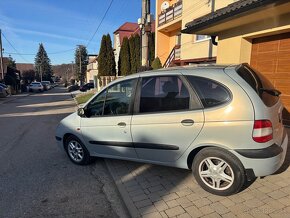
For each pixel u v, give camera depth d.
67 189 4.00
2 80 34.75
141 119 3.88
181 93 3.58
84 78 73.62
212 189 3.45
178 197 3.46
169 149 3.70
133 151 4.10
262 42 7.22
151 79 3.90
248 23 6.98
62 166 4.98
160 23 20.88
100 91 4.54
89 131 4.60
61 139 5.18
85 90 36.97
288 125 6.63
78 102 19.03
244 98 3.14
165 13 19.66
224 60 8.22
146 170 4.42
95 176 4.47
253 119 3.07
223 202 3.26
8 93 29.72
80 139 4.80
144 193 3.63
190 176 4.07
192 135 3.45
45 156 5.65
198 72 3.52
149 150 3.90
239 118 3.13
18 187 4.09
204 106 3.38
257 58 7.43
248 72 3.55
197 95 3.45
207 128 3.32
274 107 3.37
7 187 4.10
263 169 3.11
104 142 4.41
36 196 3.79
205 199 3.36
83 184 4.17
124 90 4.18
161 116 3.69
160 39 21.77
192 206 3.22
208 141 3.35
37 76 83.06
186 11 15.95
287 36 6.48
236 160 3.21
